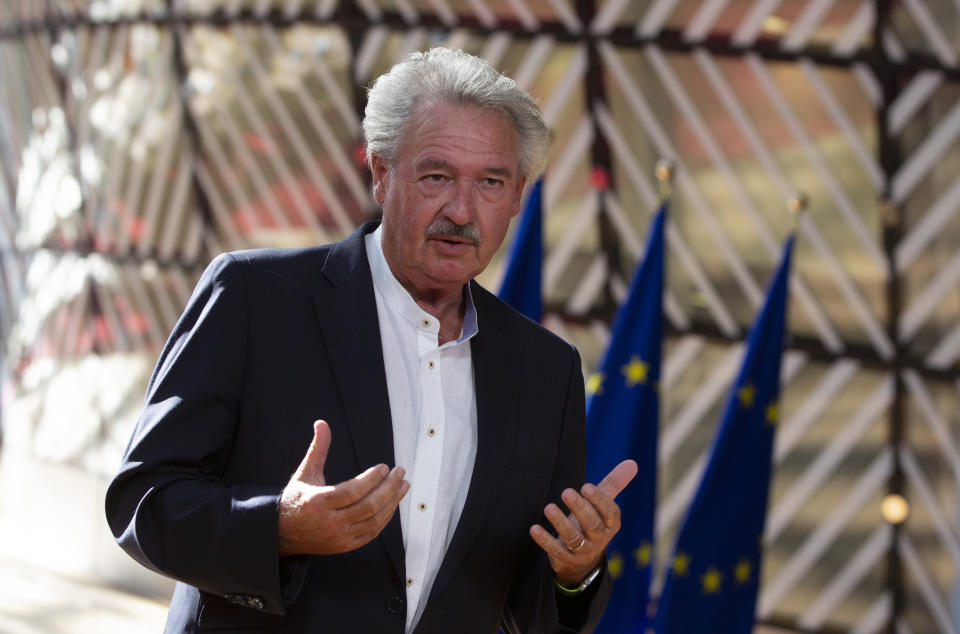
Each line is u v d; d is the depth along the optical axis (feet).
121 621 45.01
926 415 36.68
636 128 37.37
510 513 10.96
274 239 45.55
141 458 9.89
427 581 10.62
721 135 36.32
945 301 35.50
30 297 55.57
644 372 22.84
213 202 46.83
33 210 54.54
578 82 37.32
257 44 42.57
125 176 49.44
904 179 34.71
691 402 38.96
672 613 22.77
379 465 9.01
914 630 38.01
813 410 37.68
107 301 51.85
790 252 24.12
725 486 23.32
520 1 37.22
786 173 35.94
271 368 10.37
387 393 10.57
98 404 52.49
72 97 50.31
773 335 23.84
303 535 9.19
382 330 10.89
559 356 11.78
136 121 47.83
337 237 43.83
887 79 33.81
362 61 40.45
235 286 10.50
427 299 11.03
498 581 10.92
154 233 49.11
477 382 11.06
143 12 45.24
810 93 34.86
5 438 57.47
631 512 22.62
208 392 10.10
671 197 37.52
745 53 34.88
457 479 10.81
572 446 11.80
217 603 10.32
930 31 32.96
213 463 10.36
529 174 11.07
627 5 35.76
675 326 38.58
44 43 50.52
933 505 36.96
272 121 43.37
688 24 35.37
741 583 23.32
